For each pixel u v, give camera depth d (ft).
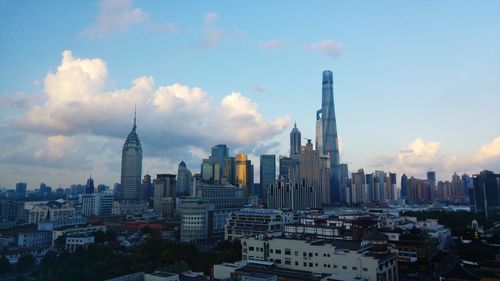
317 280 514.68
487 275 546.67
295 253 609.01
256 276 501.15
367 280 531.09
